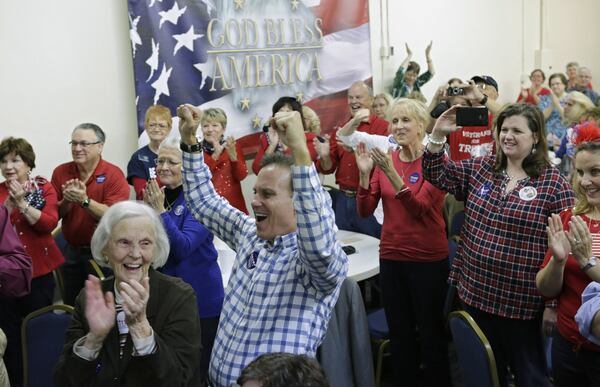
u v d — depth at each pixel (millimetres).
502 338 2855
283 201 2000
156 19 5129
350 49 6426
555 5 8938
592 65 9570
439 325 3396
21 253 3051
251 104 5762
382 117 5738
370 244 4242
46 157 4773
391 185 3352
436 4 7492
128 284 1740
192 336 1927
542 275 2529
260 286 2010
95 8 4910
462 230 2986
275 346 1936
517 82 8656
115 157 5105
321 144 4855
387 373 3961
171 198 2912
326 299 2029
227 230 2279
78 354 1769
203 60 5422
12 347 3627
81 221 3900
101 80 4984
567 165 5664
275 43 5867
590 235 2369
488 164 2916
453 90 3596
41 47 4688
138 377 1812
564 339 2537
